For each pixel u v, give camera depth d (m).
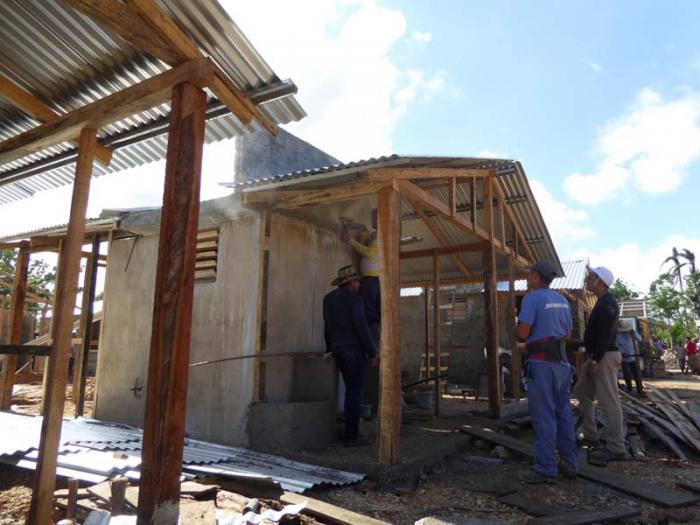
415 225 8.83
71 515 3.30
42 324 15.70
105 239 7.75
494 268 7.66
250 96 3.38
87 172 3.29
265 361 5.88
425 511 3.95
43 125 3.39
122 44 3.24
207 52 3.12
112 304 7.35
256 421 5.52
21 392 11.01
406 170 5.27
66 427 5.98
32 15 3.13
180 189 2.78
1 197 5.56
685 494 4.39
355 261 7.73
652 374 20.34
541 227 9.12
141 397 6.74
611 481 4.60
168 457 2.61
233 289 6.08
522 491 4.44
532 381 4.82
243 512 3.49
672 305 35.91
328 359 6.25
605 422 6.96
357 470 4.67
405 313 14.75
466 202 8.37
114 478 3.72
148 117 3.81
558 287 14.59
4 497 3.78
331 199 5.45
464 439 5.99
